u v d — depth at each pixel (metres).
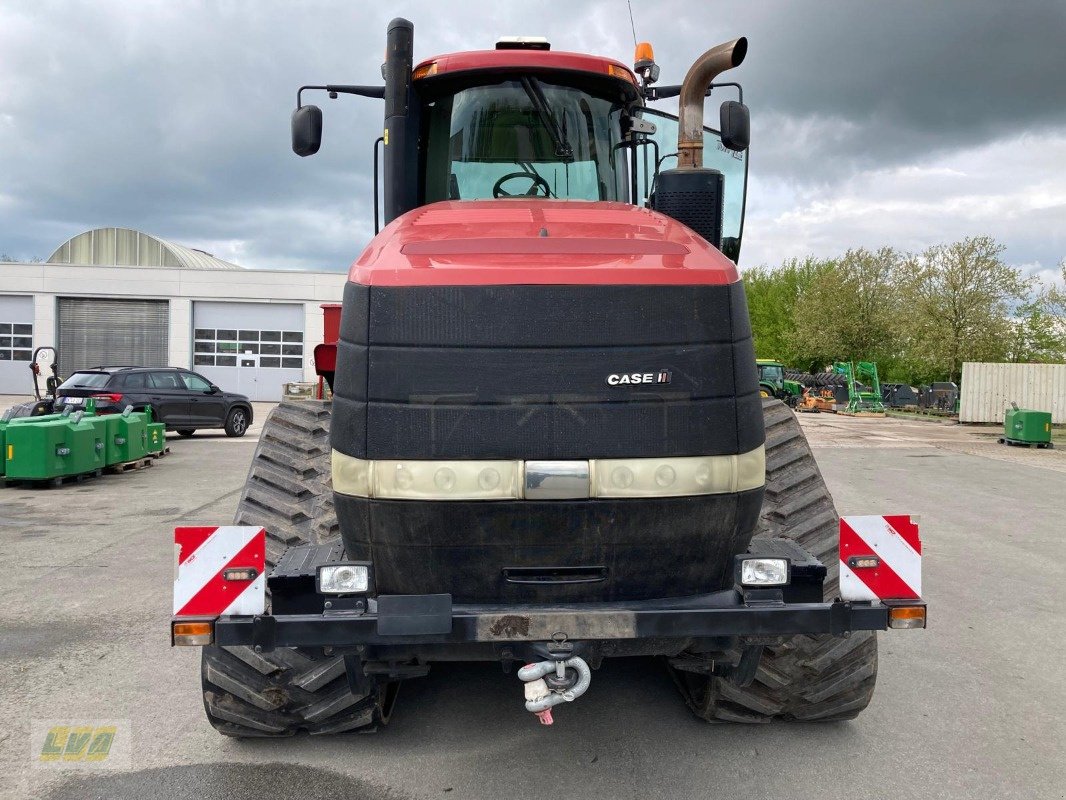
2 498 10.44
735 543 2.92
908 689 4.46
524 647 2.90
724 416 2.81
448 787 3.33
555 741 3.76
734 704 3.73
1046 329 35.22
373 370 2.75
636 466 2.75
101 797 3.21
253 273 35.25
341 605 2.79
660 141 4.52
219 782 3.34
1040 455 17.91
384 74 4.21
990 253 35.44
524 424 2.71
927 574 7.04
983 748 3.74
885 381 46.19
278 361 35.66
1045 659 4.96
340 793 3.27
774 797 3.28
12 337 35.00
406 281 2.74
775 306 61.19
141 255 40.31
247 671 3.42
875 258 42.88
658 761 3.57
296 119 4.59
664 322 2.76
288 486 3.74
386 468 2.74
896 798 3.28
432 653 2.91
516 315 2.71
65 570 6.74
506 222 3.26
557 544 2.78
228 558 2.78
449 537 2.76
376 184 4.55
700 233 3.71
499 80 4.21
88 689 4.29
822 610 2.84
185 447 17.00
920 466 15.32
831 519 3.69
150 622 5.40
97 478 12.30
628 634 2.75
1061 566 7.37
